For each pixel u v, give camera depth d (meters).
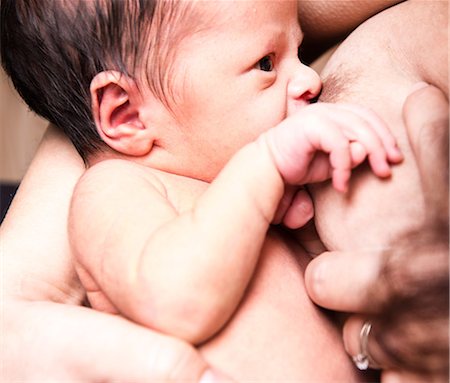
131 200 0.71
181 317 0.64
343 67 0.81
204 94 0.79
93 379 0.67
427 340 0.59
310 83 0.82
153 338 0.65
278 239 0.78
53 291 0.82
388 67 0.77
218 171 0.84
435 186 0.61
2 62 0.93
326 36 0.97
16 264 0.82
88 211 0.72
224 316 0.66
